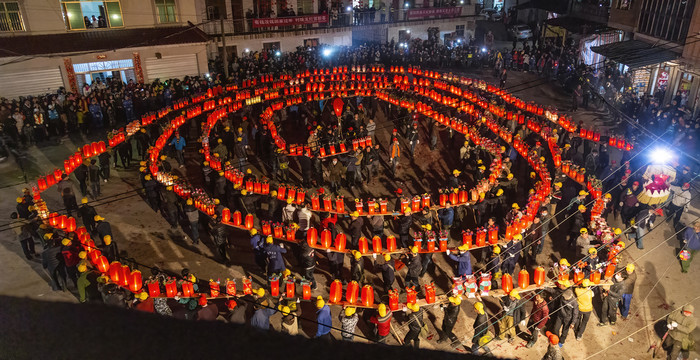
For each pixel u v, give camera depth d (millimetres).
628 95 27328
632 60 26734
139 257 15883
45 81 27953
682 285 14805
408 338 11820
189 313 11766
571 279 14008
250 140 25828
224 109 24016
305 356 1232
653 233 17281
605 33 35062
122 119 27047
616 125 27688
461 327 13383
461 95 27844
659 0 27672
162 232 17297
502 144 24125
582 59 37250
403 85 28969
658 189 16594
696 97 24109
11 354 1254
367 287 12047
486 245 14406
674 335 11516
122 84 28812
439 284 15188
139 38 30641
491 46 44031
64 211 17969
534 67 38688
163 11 32406
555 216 18547
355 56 37250
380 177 22359
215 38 36125
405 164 23641
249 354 1233
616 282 12867
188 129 25547
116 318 1347
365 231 17906
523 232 15031
